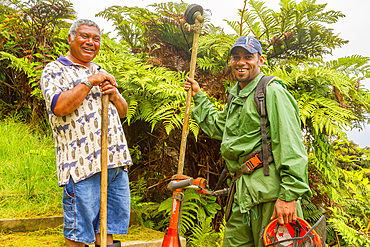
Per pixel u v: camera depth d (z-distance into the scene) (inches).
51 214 114.5
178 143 141.7
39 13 168.2
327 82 128.1
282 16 141.1
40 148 157.0
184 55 149.0
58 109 73.9
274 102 80.8
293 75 128.4
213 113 100.8
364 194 143.2
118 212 84.0
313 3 135.0
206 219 124.7
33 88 175.8
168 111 124.4
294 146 77.6
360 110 139.7
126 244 107.3
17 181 127.6
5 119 177.6
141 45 163.6
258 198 78.7
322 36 138.0
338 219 128.6
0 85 186.1
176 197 82.4
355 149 161.2
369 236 124.6
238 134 85.0
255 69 86.7
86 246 99.7
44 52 166.2
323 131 128.0
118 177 84.2
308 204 130.3
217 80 134.8
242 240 84.3
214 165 138.8
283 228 77.0
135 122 150.1
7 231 104.7
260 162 80.2
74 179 76.3
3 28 171.5
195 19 96.0
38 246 96.3
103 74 76.0
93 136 79.0
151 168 152.2
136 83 129.2
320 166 126.6
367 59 132.5
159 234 121.6
